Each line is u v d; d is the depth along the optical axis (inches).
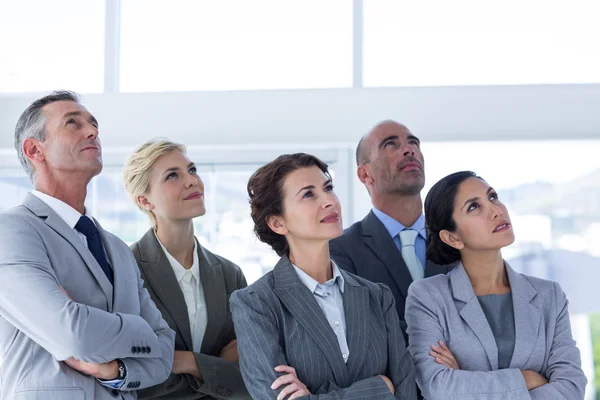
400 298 109.3
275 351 83.7
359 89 152.1
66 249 85.7
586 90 147.9
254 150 155.6
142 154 108.0
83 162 89.8
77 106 92.4
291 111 152.6
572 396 88.4
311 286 89.3
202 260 107.8
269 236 93.7
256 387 82.7
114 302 87.5
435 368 90.4
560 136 147.4
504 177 153.1
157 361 86.8
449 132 149.5
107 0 158.4
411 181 116.3
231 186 155.5
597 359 147.4
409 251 114.2
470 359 92.7
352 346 86.4
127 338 82.1
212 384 97.9
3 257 81.5
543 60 152.5
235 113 153.6
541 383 90.0
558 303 96.4
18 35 159.6
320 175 91.1
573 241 150.4
